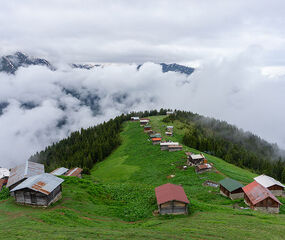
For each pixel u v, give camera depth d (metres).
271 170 122.31
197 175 76.81
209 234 30.86
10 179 58.44
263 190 50.72
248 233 31.23
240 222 36.00
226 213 42.28
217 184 67.75
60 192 46.44
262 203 48.00
